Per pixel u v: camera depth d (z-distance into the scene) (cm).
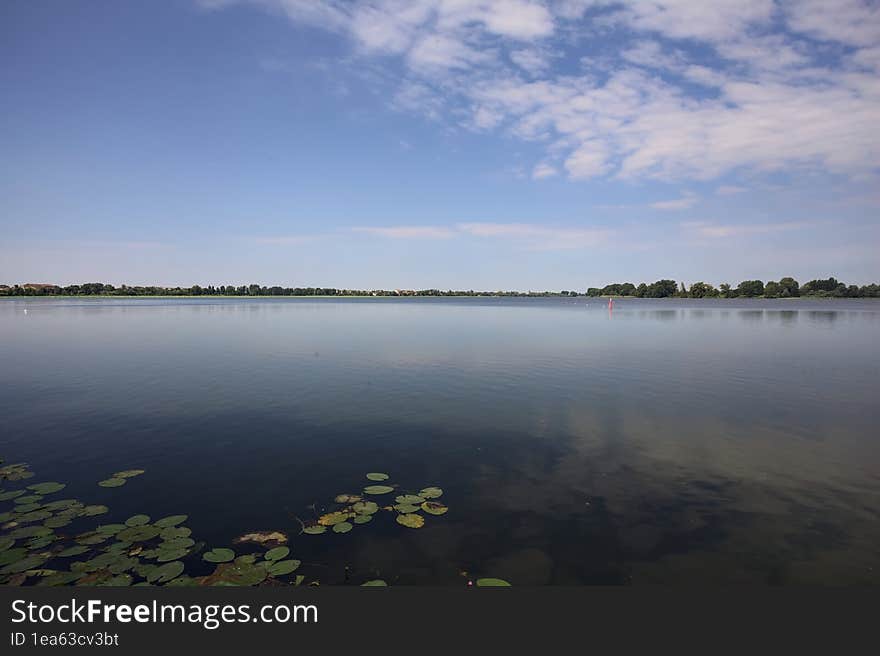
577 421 1491
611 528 850
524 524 861
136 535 805
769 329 4962
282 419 1509
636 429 1409
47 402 1719
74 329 4738
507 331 4744
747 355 2962
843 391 1912
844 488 1009
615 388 1973
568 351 3170
